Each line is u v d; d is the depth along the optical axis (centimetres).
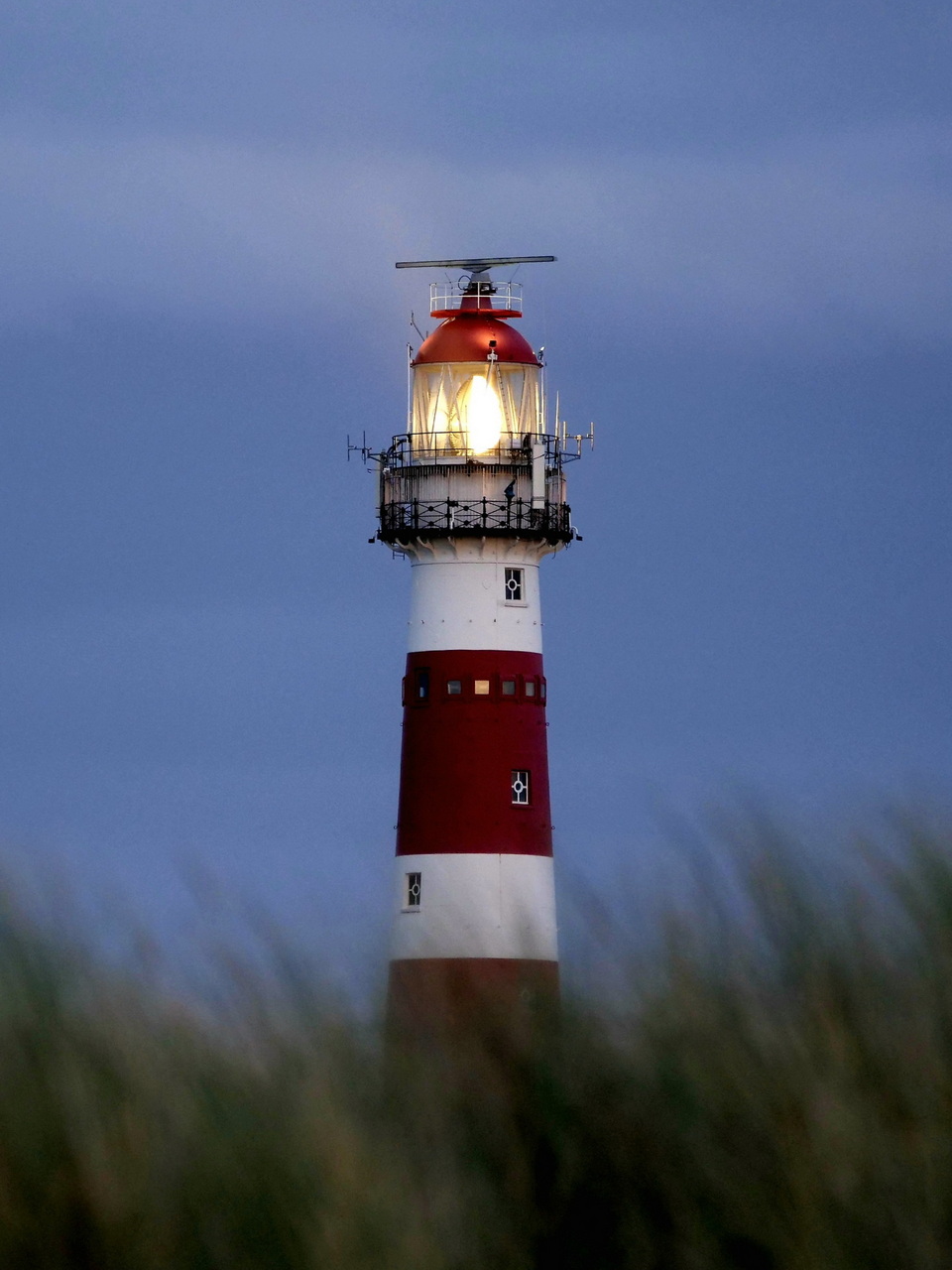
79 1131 3566
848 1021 3703
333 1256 3450
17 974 3794
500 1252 3681
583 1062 3844
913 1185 3447
